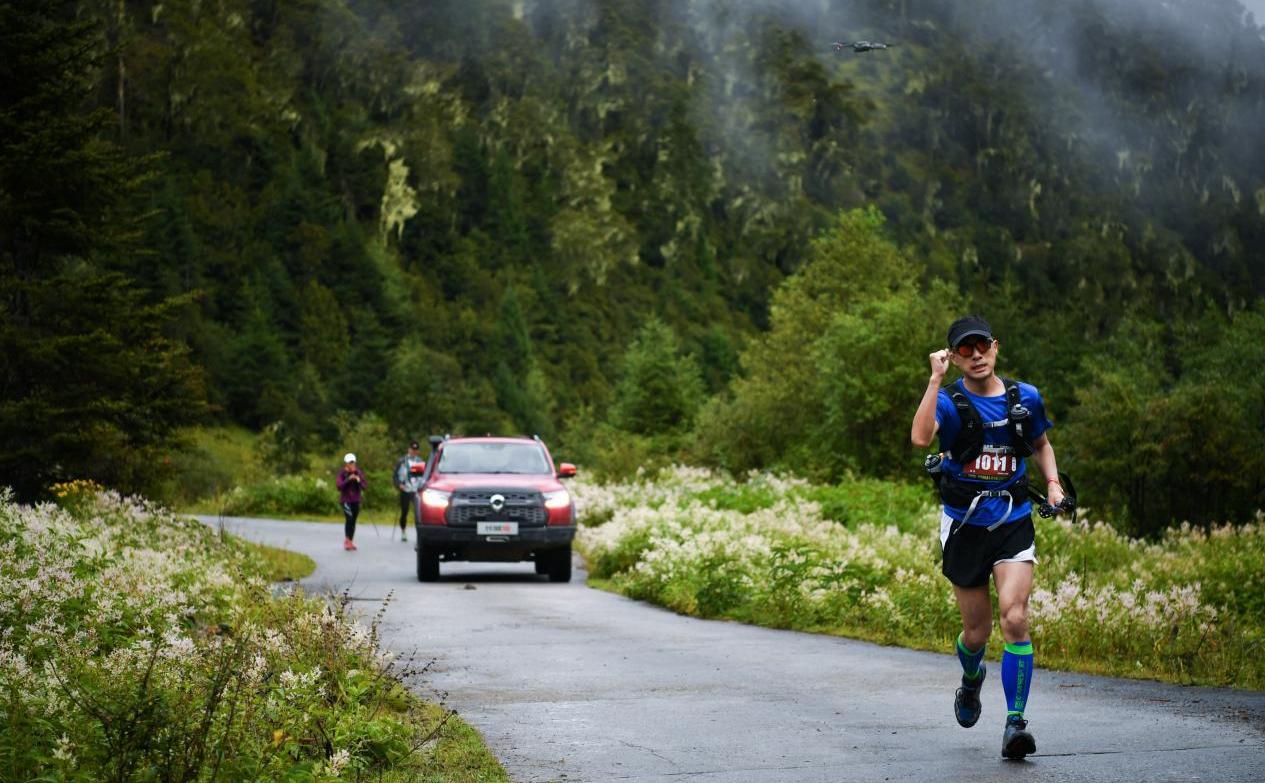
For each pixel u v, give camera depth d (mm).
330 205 184250
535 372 143750
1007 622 5672
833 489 24188
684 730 6500
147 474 21250
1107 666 8789
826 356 51344
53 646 6363
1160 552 18062
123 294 21094
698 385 88062
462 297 183125
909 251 71438
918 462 48469
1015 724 5609
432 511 17391
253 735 4867
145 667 5414
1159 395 44125
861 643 10648
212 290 142875
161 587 8547
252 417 119438
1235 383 54594
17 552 9523
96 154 20250
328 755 5281
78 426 19875
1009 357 75062
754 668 8984
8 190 20078
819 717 6863
